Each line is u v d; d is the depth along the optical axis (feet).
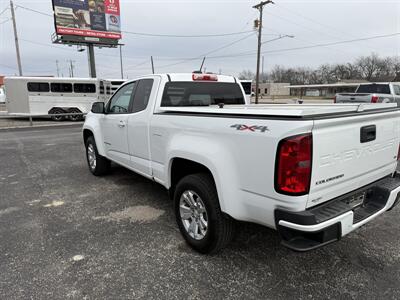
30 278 8.96
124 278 8.95
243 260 9.82
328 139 7.28
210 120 9.04
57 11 94.27
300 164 6.86
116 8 104.37
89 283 8.73
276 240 11.07
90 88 66.59
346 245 10.73
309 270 9.26
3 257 10.09
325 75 291.99
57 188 17.38
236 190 8.36
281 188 7.16
